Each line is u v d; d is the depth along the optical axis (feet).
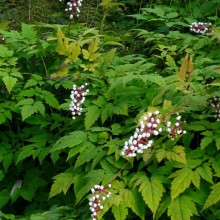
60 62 4.04
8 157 3.75
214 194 2.71
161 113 3.05
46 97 3.63
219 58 4.00
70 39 3.83
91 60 3.70
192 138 3.15
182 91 3.31
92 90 3.64
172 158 2.81
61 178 3.19
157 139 3.08
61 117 3.76
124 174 3.00
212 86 3.18
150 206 2.70
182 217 2.72
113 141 3.15
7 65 3.65
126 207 2.83
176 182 2.78
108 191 2.82
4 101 3.87
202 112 3.22
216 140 2.92
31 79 3.72
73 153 3.14
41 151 3.54
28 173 3.83
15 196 3.65
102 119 3.34
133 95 3.46
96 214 2.75
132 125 3.28
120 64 3.99
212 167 2.88
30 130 3.87
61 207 3.18
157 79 3.23
